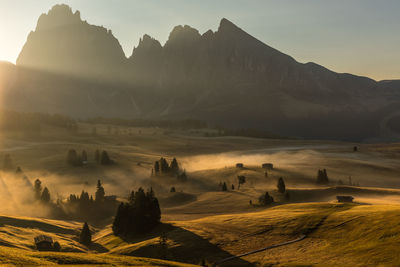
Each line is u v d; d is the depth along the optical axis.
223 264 67.44
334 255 62.41
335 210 93.62
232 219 99.94
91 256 49.50
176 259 72.69
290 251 69.12
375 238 64.62
